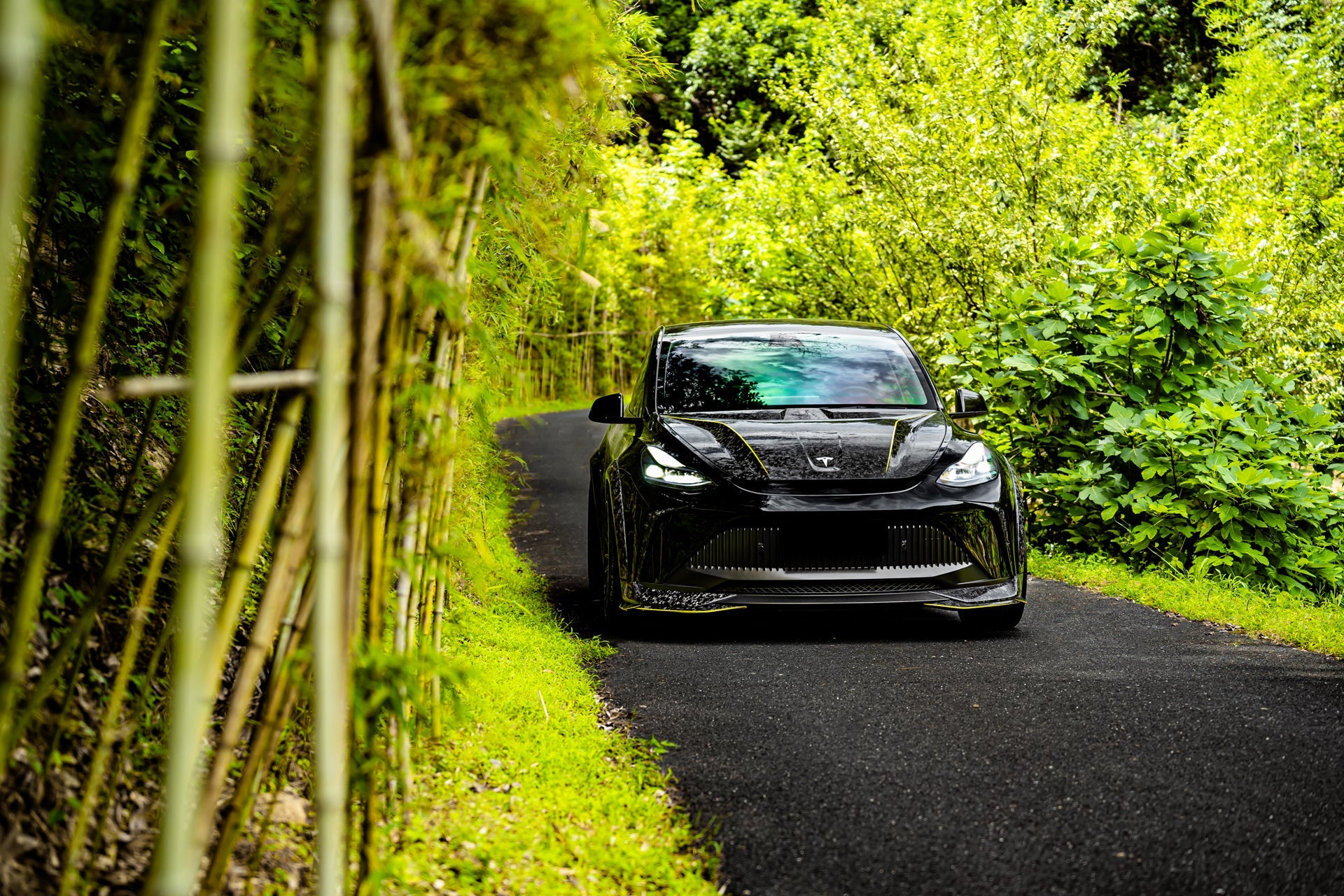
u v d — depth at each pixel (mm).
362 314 2033
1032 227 11438
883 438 5988
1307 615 6168
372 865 2381
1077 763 3809
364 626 3307
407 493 2742
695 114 32938
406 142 1875
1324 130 16188
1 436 1751
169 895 1546
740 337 7168
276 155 2922
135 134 1957
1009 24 12648
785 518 5605
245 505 3830
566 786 3451
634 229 23156
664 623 6234
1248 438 8000
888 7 15461
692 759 3877
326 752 1843
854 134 12750
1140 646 5602
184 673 1559
